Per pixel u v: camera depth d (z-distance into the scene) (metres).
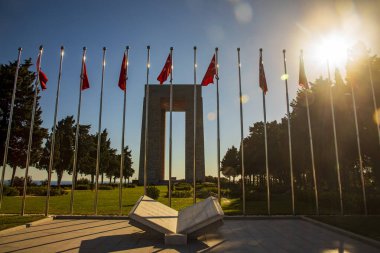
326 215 16.58
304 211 19.28
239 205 23.23
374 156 26.14
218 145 17.20
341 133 26.69
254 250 9.06
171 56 18.28
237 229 12.66
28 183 47.69
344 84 27.22
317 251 8.98
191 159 59.09
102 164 67.31
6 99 41.88
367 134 25.52
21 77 42.69
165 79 18.12
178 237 9.73
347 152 27.39
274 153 44.22
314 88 29.78
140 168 59.12
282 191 43.09
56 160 54.28
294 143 32.50
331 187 31.88
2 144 40.88
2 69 42.44
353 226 12.58
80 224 13.69
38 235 11.09
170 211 12.76
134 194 35.47
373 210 17.59
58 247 9.24
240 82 17.88
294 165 34.53
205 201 11.91
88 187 50.53
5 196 31.77
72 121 60.62
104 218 15.35
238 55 18.09
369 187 30.14
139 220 10.00
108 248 9.18
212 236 11.12
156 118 60.62
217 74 17.89
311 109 29.67
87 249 9.04
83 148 60.88
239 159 61.94
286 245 9.73
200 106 61.09
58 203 23.72
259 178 64.81
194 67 18.52
